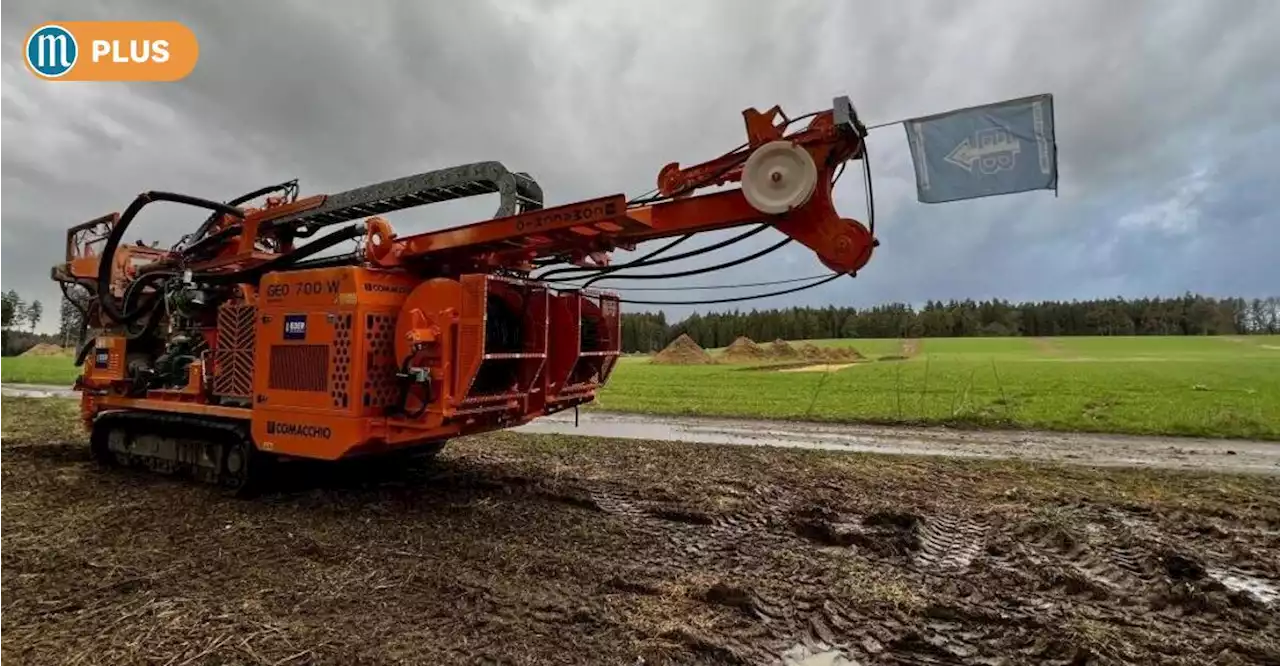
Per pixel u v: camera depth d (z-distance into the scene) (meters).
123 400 7.60
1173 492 7.18
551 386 6.26
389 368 5.64
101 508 5.98
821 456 9.27
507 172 5.58
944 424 13.30
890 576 4.50
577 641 3.46
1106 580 4.52
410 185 6.05
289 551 4.84
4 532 5.27
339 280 5.57
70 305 8.83
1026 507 6.43
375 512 5.91
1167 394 18.12
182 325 7.46
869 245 4.74
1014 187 4.56
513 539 5.16
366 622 3.66
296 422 5.78
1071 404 16.03
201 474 7.00
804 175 4.66
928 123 4.74
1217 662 3.34
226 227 7.37
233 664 3.20
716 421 14.01
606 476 7.64
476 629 3.59
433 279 5.42
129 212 7.15
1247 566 4.90
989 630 3.68
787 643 3.49
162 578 4.29
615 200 4.79
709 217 5.09
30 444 9.51
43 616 3.72
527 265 6.35
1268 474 8.30
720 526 5.68
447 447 9.52
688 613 3.83
